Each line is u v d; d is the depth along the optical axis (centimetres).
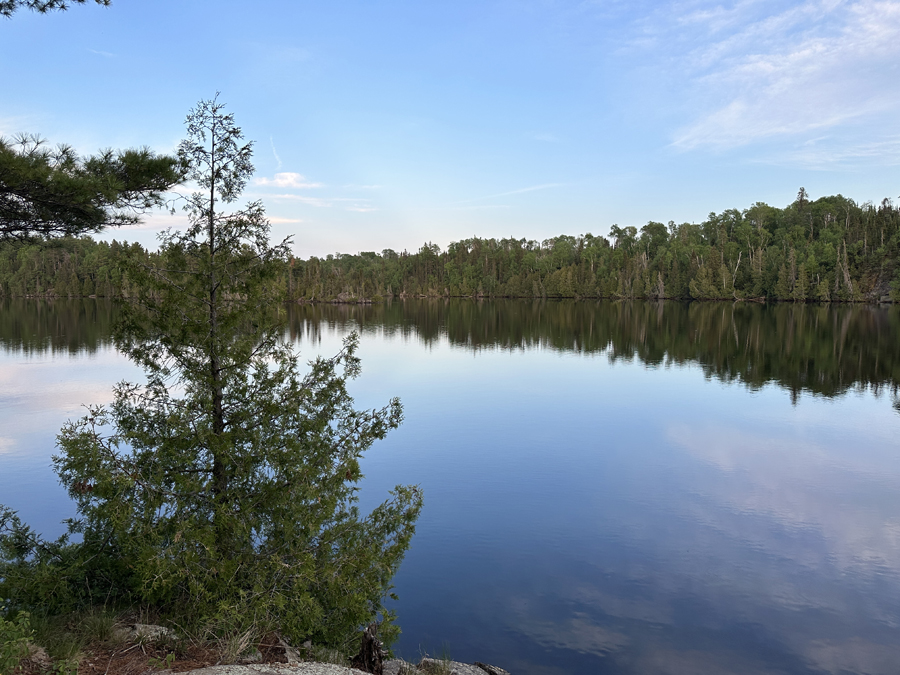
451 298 16438
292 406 776
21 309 8556
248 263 785
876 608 960
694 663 819
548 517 1299
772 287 10919
